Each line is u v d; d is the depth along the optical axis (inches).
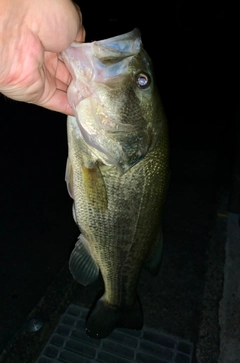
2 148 36.8
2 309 20.6
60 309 19.9
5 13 8.2
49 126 42.4
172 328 19.1
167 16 78.9
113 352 17.8
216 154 38.0
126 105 11.6
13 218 27.8
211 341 18.0
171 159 36.9
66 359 17.5
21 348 17.8
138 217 13.3
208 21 78.7
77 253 14.4
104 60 11.1
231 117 49.3
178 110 52.4
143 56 11.8
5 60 9.0
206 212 28.2
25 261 24.0
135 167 12.4
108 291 15.6
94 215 13.2
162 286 21.4
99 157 12.1
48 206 29.3
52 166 34.7
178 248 24.2
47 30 9.1
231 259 22.6
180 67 70.1
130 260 14.3
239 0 76.4
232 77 67.7
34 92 10.6
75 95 11.2
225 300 19.9
